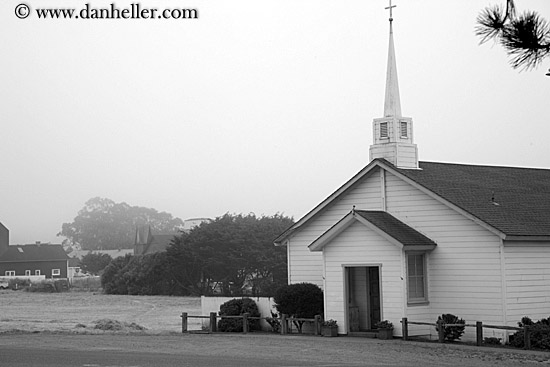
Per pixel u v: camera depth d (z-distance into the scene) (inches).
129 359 906.7
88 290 3885.3
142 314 2124.8
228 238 3056.1
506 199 1299.2
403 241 1178.6
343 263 1250.0
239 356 953.5
